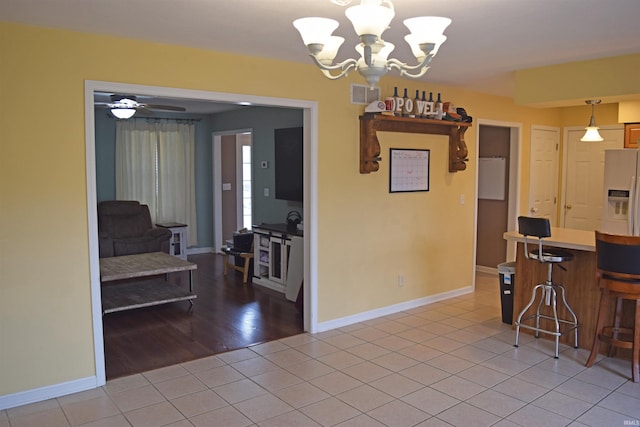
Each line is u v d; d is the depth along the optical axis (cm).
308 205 438
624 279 341
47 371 319
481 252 702
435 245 543
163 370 364
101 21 291
